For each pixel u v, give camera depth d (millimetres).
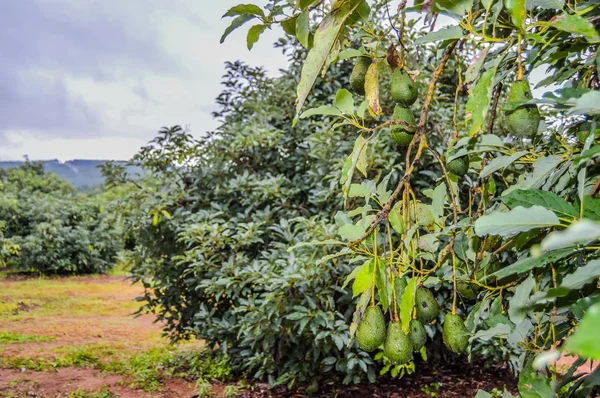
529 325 1162
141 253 5742
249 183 4910
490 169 1186
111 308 10906
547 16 1225
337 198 4430
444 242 1803
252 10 1056
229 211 5348
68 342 7379
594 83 1271
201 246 4570
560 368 3387
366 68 1143
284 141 5586
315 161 5219
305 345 4418
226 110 6160
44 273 17484
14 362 5977
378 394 4598
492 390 4570
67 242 17719
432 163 4293
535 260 752
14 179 27438
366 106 1080
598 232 404
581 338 281
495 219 704
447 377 4996
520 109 919
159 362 5906
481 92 874
